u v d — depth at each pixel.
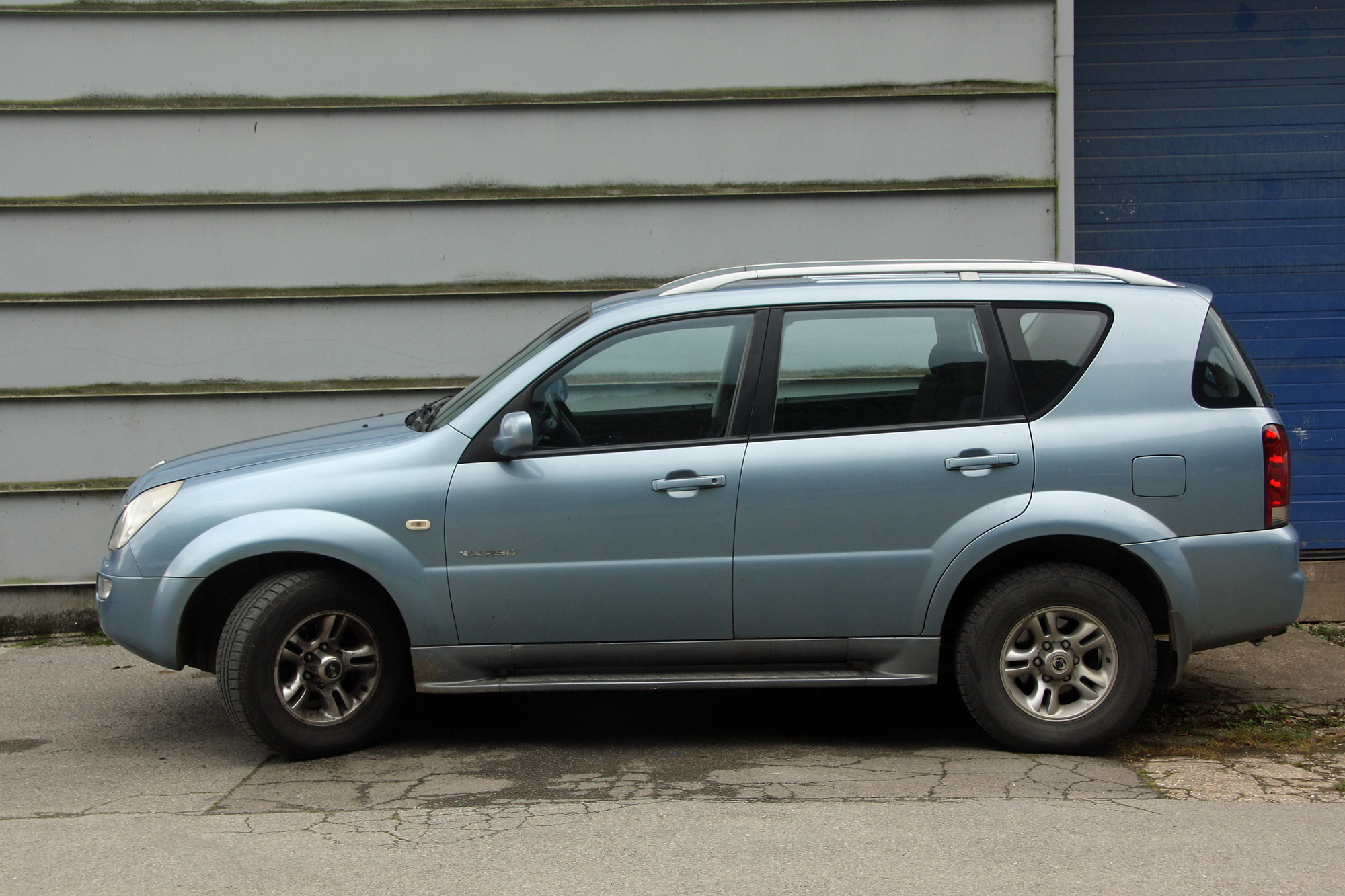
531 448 4.52
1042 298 4.64
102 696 5.73
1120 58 7.48
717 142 7.07
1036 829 3.77
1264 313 7.51
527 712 5.30
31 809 4.12
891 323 4.63
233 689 4.44
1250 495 4.50
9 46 6.89
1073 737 4.51
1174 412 4.52
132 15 6.90
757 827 3.81
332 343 7.08
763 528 4.50
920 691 5.59
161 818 4.00
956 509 4.48
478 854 3.61
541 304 7.12
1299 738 4.86
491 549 4.51
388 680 4.64
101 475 7.04
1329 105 7.44
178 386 7.05
